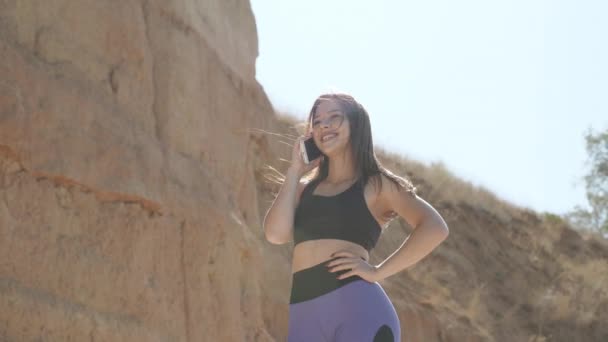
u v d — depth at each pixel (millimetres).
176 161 5262
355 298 3344
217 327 5273
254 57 8258
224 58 7102
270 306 8086
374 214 3623
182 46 5887
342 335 3312
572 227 20141
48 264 3973
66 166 4105
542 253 17828
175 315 4855
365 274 3381
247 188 7586
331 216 3467
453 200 17297
